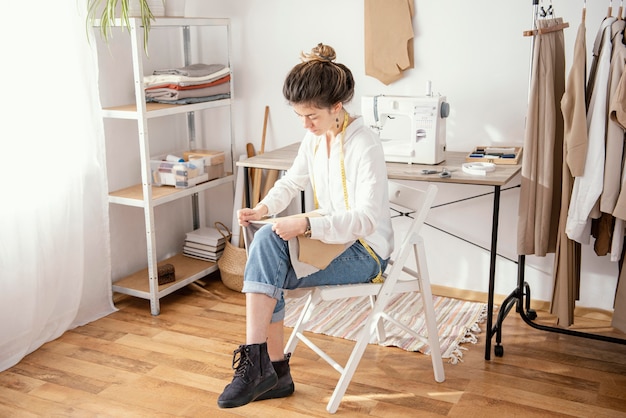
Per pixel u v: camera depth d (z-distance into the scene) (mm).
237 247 3598
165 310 3332
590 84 2619
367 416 2373
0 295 2732
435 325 2561
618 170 2494
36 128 2795
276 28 3574
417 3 3221
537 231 2738
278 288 2211
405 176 2697
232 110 3650
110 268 3328
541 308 3285
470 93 3213
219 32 3721
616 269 3098
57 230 2961
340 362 2766
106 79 3320
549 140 2637
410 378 2633
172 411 2424
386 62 3305
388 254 2479
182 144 3924
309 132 2475
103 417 2395
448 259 3465
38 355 2865
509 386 2564
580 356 2797
